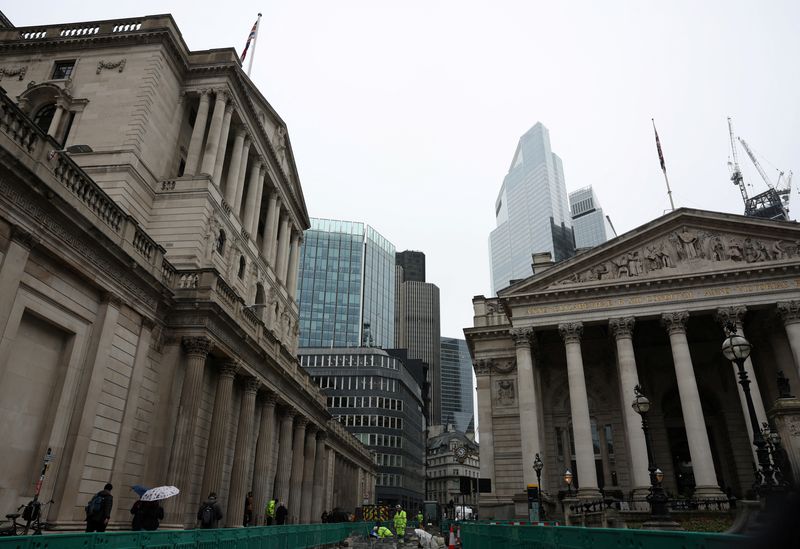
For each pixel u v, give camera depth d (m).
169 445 25.81
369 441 116.12
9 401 18.50
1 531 16.11
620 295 46.31
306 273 169.00
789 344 42.75
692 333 51.94
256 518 34.97
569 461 51.16
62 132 35.38
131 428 24.03
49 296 19.62
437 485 156.75
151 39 37.66
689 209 46.47
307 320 163.25
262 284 46.56
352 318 166.75
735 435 48.78
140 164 34.16
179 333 27.53
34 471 19.23
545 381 54.00
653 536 7.99
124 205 31.97
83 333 21.64
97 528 16.39
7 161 17.11
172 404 26.44
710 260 45.22
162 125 37.34
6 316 17.27
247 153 44.06
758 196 129.62
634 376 43.31
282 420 43.34
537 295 47.94
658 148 54.28
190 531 13.95
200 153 39.22
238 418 35.03
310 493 49.25
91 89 36.47
